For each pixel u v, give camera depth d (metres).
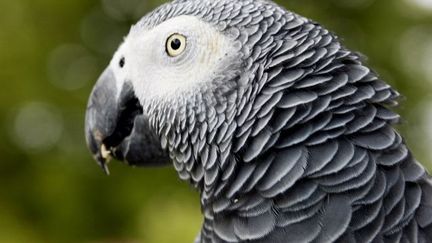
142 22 3.82
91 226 10.56
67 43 10.61
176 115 3.37
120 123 3.95
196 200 9.48
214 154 3.15
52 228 10.61
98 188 10.55
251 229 2.94
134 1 10.68
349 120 2.92
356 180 2.82
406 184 2.90
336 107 2.94
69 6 10.47
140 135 3.80
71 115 10.64
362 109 2.96
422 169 2.97
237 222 3.02
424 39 10.95
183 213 8.33
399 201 2.82
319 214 2.81
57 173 10.57
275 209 2.90
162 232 8.05
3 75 10.30
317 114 2.93
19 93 10.40
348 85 3.00
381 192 2.81
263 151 2.96
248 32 3.23
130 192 10.38
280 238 2.85
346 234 2.77
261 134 2.98
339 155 2.86
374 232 2.76
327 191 2.83
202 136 3.22
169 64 3.47
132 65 3.75
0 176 10.84
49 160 10.71
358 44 10.99
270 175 2.93
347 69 3.05
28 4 10.42
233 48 3.23
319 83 2.98
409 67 10.94
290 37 3.15
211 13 3.42
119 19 10.79
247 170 3.01
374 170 2.83
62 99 10.52
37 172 10.74
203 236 3.31
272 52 3.10
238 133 3.06
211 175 3.16
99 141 4.03
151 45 3.60
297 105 2.95
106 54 10.76
